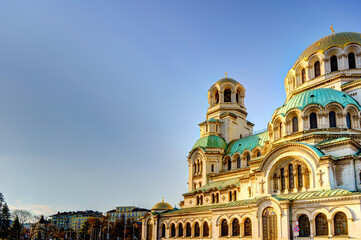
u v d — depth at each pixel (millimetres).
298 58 83062
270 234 53938
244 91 108000
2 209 161875
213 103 107062
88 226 192125
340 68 73250
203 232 71875
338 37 77062
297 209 51938
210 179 91188
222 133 99688
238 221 61375
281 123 67375
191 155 97625
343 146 55594
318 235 49031
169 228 81812
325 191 51719
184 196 90188
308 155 56031
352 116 62719
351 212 46000
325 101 62969
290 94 81000
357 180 52594
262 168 62406
